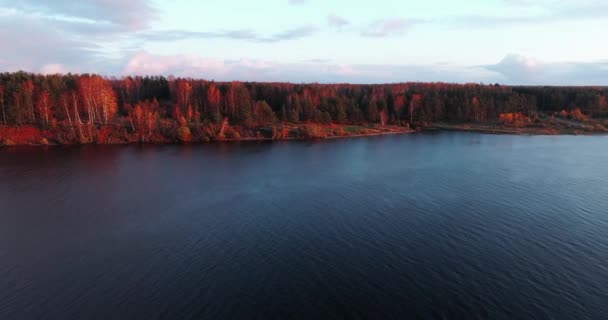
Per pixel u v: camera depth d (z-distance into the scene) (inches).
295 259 1267.2
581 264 1222.9
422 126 5398.6
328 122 4987.7
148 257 1289.4
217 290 1084.5
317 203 1854.1
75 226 1574.8
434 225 1552.7
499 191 2017.7
